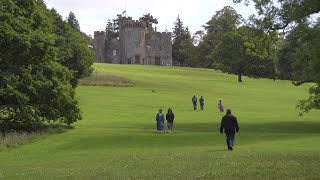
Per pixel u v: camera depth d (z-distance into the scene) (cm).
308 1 2178
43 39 3825
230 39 11531
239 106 6506
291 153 2166
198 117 5072
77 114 3991
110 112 5500
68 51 6306
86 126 4125
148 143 2973
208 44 15825
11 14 3778
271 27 2459
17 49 3703
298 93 9031
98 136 3328
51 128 3731
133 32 17550
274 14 2445
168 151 2491
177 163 1872
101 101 6569
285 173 1534
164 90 8356
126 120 4750
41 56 3897
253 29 2528
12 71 3772
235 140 3103
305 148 2502
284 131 3838
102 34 18300
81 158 2261
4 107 3659
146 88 8500
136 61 17525
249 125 4284
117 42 18300
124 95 7381
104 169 1752
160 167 1767
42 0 5994
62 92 3906
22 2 4084
